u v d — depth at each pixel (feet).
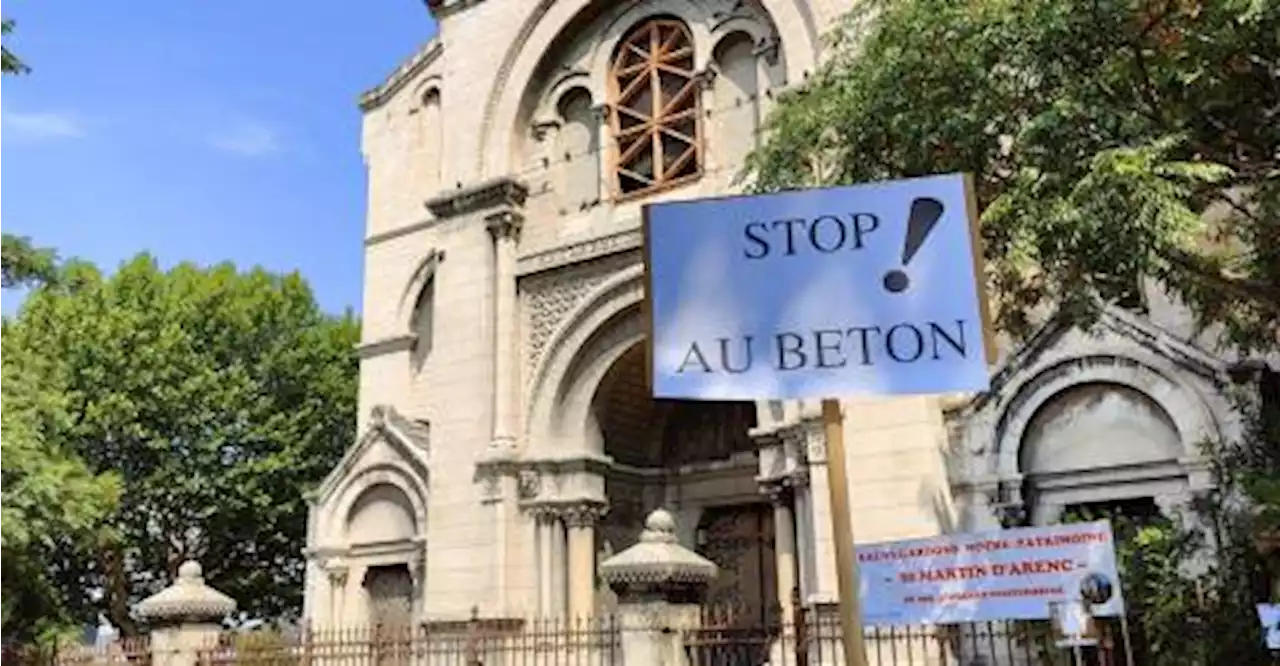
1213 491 48.06
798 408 62.28
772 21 71.31
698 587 42.27
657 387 19.81
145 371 111.24
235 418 116.78
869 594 44.50
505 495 72.13
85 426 106.11
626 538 76.95
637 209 76.28
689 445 80.69
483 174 81.41
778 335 19.75
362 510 93.71
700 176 73.77
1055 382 54.19
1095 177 32.14
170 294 118.73
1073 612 41.11
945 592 43.34
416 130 107.04
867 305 19.62
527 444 73.61
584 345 73.31
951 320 19.35
